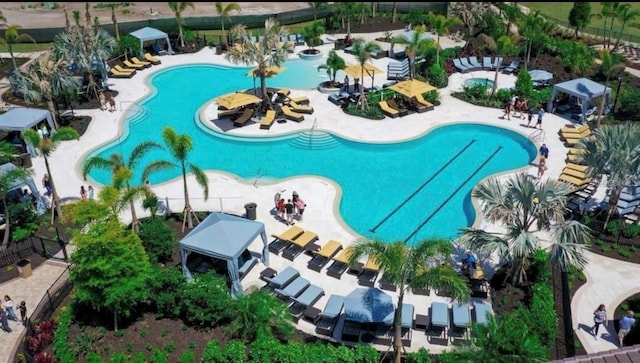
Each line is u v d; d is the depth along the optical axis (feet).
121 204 83.66
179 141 90.27
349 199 108.06
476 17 192.24
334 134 130.62
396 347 67.41
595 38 194.90
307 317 77.36
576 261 75.20
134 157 94.63
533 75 155.43
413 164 120.67
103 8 246.68
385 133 131.54
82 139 131.23
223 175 115.65
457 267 86.43
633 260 88.12
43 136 125.39
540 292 78.38
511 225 80.38
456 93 154.30
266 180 114.01
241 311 72.23
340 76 168.04
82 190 104.32
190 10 242.78
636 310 77.87
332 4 220.84
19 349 73.82
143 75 170.71
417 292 81.10
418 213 103.76
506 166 119.75
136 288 73.31
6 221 93.40
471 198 105.60
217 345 70.90
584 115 133.69
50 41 201.67
